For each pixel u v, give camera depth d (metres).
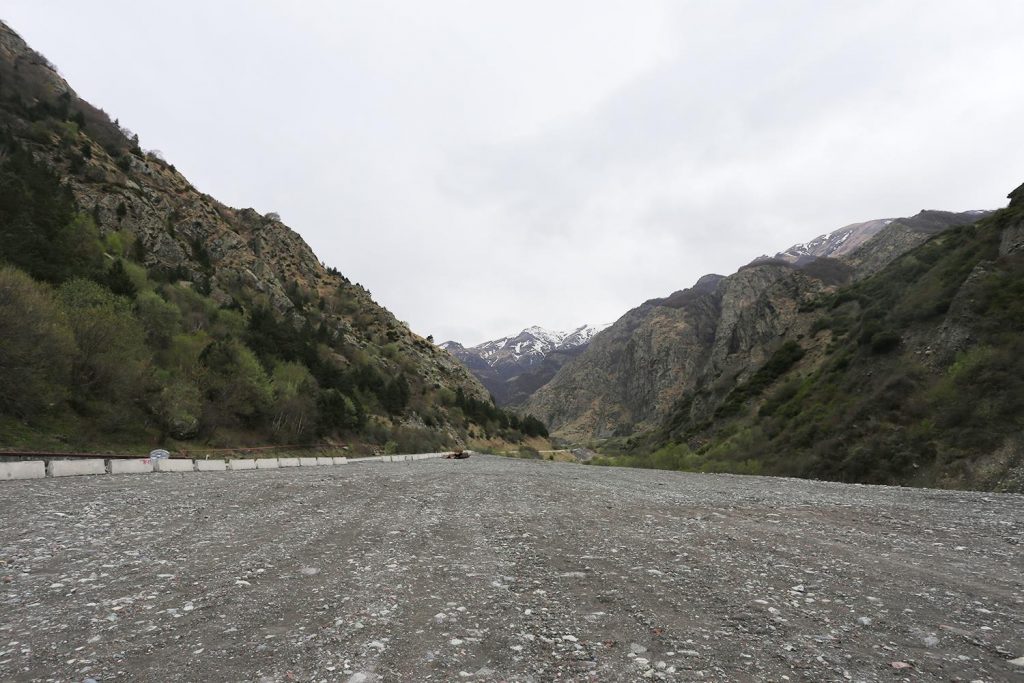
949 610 6.84
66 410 39.06
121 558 9.42
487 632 5.91
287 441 70.12
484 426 168.88
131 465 30.42
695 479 33.62
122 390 44.06
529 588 7.76
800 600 7.23
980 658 5.22
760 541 11.52
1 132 87.75
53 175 81.88
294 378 85.31
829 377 65.81
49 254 55.56
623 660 5.13
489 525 13.59
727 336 196.00
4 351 33.91
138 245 98.88
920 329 55.53
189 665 4.92
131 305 56.44
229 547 10.43
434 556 9.85
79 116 124.38
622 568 9.02
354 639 5.63
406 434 108.81
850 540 11.70
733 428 84.25
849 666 4.98
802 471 46.22
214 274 122.62
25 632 5.82
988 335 40.94
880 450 39.72
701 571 8.83
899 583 8.15
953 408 37.53
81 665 4.91
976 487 30.03
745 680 4.66
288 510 15.70
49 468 25.89
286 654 5.21
